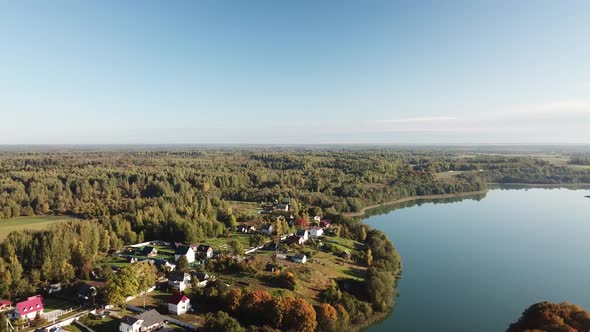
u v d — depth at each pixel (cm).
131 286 9731
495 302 11556
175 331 8556
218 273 11825
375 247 14912
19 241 12231
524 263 14788
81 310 9494
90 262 11994
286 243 15038
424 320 10525
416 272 13875
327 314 9388
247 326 9006
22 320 8606
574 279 13250
